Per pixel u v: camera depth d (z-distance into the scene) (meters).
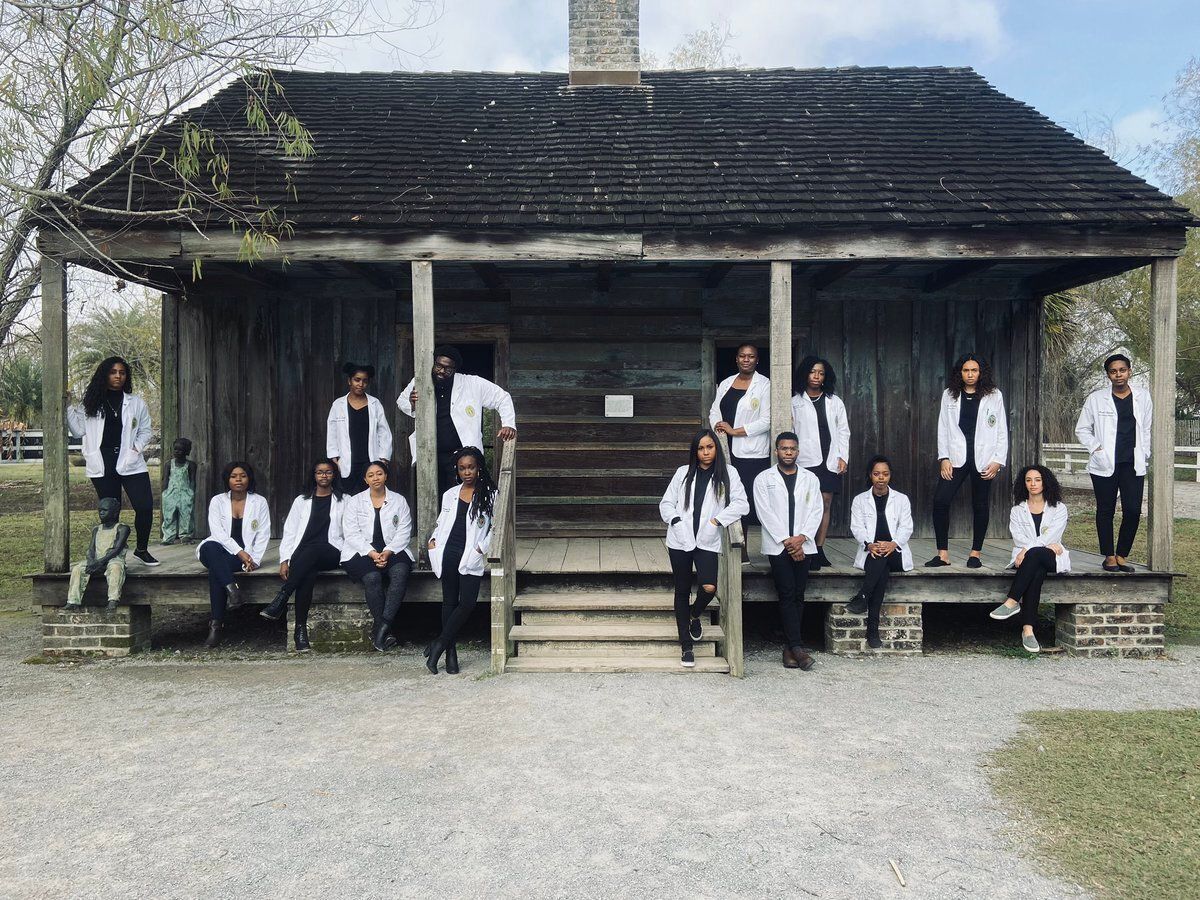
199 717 4.97
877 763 4.17
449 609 5.87
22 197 6.11
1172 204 6.70
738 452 6.57
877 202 6.82
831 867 3.18
